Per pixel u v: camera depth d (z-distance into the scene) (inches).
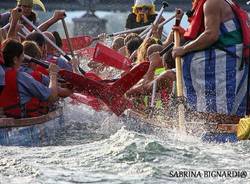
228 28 800.9
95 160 631.8
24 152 680.4
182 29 899.4
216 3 794.8
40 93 808.3
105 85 885.8
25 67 868.0
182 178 581.3
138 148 653.3
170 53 891.4
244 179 578.9
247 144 732.0
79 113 935.0
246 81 810.8
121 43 1289.4
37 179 569.9
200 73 810.2
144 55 997.8
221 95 807.7
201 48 802.8
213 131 785.6
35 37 991.6
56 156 655.8
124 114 881.5
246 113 815.1
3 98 796.6
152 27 1283.2
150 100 904.9
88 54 1387.8
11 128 762.2
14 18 1005.8
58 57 1041.5
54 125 861.2
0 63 794.8
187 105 814.5
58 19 1167.0
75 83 888.9
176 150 661.9
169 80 872.3
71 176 581.6
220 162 635.5
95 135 850.1
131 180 573.3
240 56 803.4
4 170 595.2
